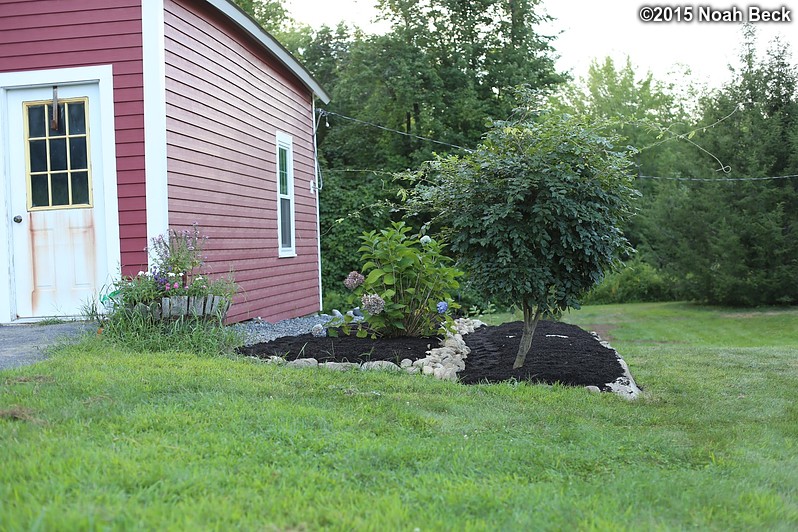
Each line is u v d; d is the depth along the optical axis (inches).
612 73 1465.3
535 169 247.0
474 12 925.8
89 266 296.4
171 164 296.7
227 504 115.1
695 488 142.6
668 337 665.0
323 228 839.1
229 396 189.9
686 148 958.4
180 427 159.3
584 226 248.8
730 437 188.5
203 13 331.9
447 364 263.0
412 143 900.6
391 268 289.4
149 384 195.2
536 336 325.4
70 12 292.4
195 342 261.6
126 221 290.5
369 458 147.3
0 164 296.2
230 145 361.1
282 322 416.5
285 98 455.2
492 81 919.0
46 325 291.0
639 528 117.9
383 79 917.2
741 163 901.2
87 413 162.7
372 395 207.8
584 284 261.6
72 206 296.5
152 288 267.7
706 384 279.7
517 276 251.3
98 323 275.4
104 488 117.8
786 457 171.9
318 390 208.4
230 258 356.2
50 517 102.3
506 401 216.2
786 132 889.5
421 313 301.6
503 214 242.1
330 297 778.8
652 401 239.9
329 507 118.1
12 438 140.4
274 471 134.6
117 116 290.5
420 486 133.0
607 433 186.1
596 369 263.4
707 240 920.9
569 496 133.0
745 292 893.2
